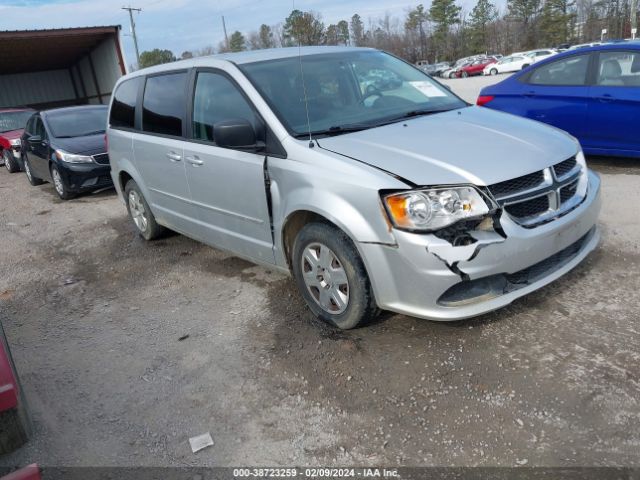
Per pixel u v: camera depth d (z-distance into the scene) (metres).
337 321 3.42
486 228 2.89
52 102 25.62
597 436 2.42
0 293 4.99
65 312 4.41
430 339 3.27
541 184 3.11
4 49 19.86
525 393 2.74
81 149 8.65
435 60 77.62
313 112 3.72
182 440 2.71
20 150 11.61
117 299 4.54
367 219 2.98
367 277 3.17
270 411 2.84
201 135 4.28
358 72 4.29
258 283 4.45
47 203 8.99
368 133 3.52
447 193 2.85
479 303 2.94
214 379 3.19
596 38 64.44
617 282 3.69
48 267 5.59
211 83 4.20
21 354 3.78
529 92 6.96
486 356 3.05
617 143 6.34
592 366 2.87
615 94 6.16
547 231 3.03
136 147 5.19
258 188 3.70
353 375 3.04
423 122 3.71
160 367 3.39
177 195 4.76
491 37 75.75
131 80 5.49
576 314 3.36
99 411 3.02
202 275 4.80
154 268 5.14
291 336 3.52
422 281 2.89
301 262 3.54
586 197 3.40
